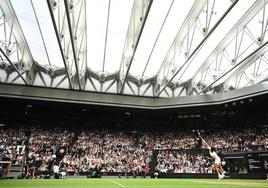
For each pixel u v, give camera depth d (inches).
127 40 1133.7
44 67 1412.4
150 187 519.5
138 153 1663.4
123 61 1310.3
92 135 1771.7
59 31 852.6
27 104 1649.9
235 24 1022.4
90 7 957.8
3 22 980.6
